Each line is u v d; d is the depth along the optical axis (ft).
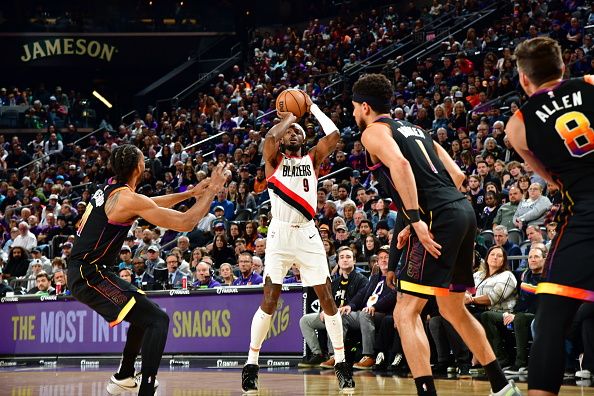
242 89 83.92
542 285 12.42
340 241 39.96
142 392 18.19
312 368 32.55
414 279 15.51
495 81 58.39
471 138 51.88
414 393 21.47
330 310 23.72
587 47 59.06
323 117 24.67
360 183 51.13
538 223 36.58
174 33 103.76
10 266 50.19
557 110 12.67
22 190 71.00
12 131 92.12
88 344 39.19
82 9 102.78
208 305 36.37
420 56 74.02
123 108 108.47
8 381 27.53
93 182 70.13
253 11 104.47
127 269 40.14
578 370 28.73
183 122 79.10
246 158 60.75
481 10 78.33
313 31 93.45
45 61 102.12
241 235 47.34
